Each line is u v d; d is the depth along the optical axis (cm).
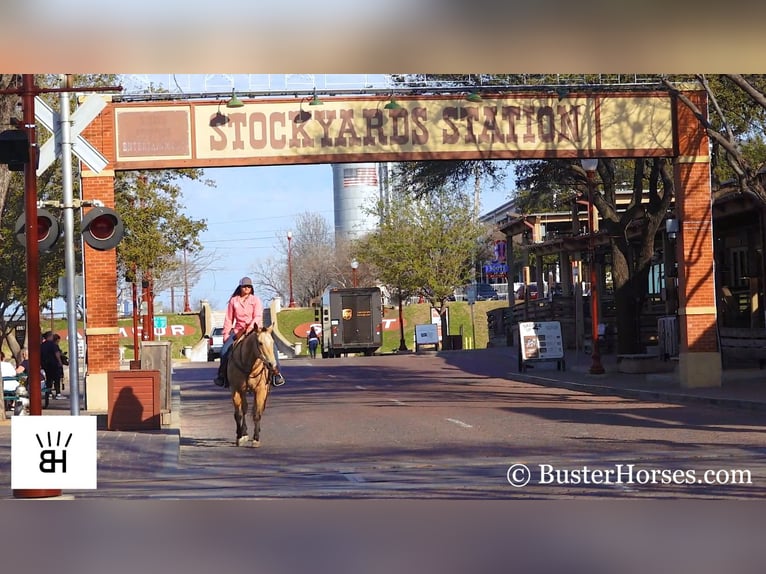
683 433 1847
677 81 2853
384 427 2116
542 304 5734
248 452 1783
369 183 13588
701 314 2803
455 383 3500
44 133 3378
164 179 4241
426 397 2884
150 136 2686
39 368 1276
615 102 2788
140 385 2031
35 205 1296
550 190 3919
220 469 1548
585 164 2950
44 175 3794
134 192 4153
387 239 7444
